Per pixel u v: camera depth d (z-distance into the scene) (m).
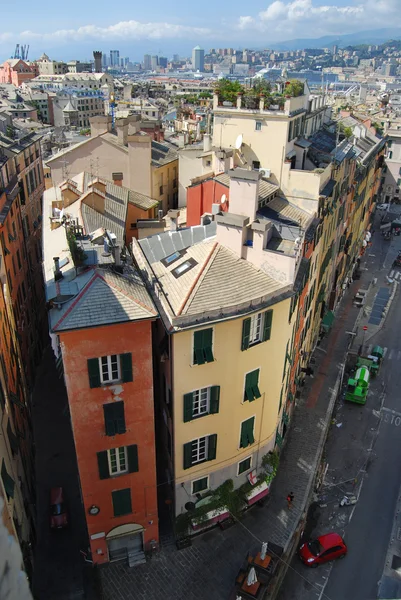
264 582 29.36
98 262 26.45
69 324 22.95
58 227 36.56
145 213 48.94
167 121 110.44
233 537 33.03
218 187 38.34
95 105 198.38
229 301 27.28
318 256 43.62
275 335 30.59
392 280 77.19
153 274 30.61
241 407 30.95
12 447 27.67
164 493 33.84
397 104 152.88
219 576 30.45
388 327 63.12
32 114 141.00
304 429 43.34
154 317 24.00
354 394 48.75
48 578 30.05
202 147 55.91
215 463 31.70
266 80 44.91
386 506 38.19
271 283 29.59
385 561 33.94
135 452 27.42
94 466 26.94
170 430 29.67
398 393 51.28
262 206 38.19
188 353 26.97
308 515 37.19
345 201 55.84
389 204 112.25
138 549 31.67
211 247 30.80
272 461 35.03
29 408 43.00
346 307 67.38
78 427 25.55
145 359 25.14
